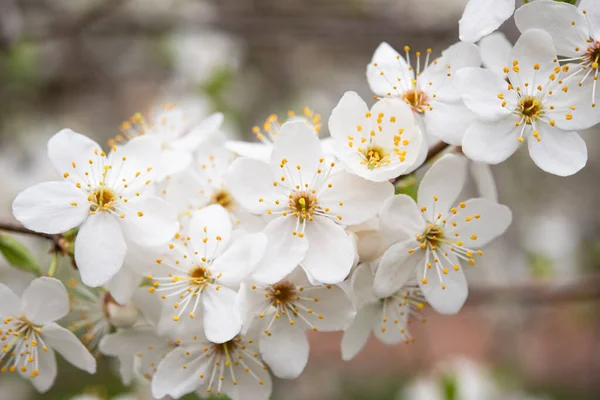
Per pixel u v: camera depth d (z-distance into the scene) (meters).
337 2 0.37
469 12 0.20
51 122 0.38
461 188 0.21
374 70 0.21
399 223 0.20
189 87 0.37
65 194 0.20
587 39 0.20
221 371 0.21
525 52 0.20
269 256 0.20
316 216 0.20
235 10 0.36
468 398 0.32
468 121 0.20
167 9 0.36
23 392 0.37
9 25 0.30
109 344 0.21
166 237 0.20
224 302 0.20
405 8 0.37
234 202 0.22
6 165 0.34
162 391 0.20
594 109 0.20
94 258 0.20
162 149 0.22
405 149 0.20
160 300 0.21
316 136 0.20
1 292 0.21
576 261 0.38
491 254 0.36
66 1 0.34
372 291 0.20
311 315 0.20
